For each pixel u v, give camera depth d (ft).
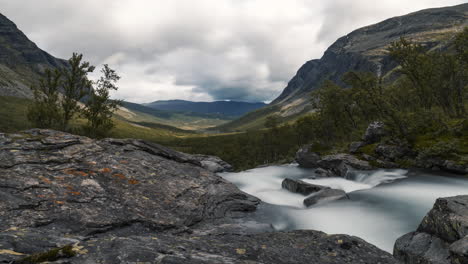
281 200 92.79
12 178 46.32
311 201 86.33
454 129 146.51
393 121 175.32
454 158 122.52
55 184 48.73
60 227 38.96
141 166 68.23
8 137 63.36
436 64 199.00
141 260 19.01
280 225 66.18
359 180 140.15
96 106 162.40
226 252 28.19
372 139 187.11
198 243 28.22
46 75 155.94
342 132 315.99
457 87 197.67
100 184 54.08
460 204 46.39
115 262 18.39
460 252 35.24
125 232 43.96
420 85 203.00
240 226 58.39
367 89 196.44
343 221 70.79
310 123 356.38
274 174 186.50
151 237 25.90
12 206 39.40
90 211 44.83
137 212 49.83
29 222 37.50
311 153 233.35
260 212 73.05
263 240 36.50
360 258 33.35
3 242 20.83
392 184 114.52
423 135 158.51
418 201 86.48
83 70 157.58
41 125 159.22
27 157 55.21
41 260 17.71
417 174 126.72
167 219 51.47
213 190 73.15
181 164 83.61
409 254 45.73
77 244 20.57
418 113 172.45
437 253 42.29
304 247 35.47
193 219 56.13
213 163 190.39
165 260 19.25
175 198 60.80
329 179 149.59
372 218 72.64
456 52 197.16
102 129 170.60
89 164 60.18
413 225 67.41
